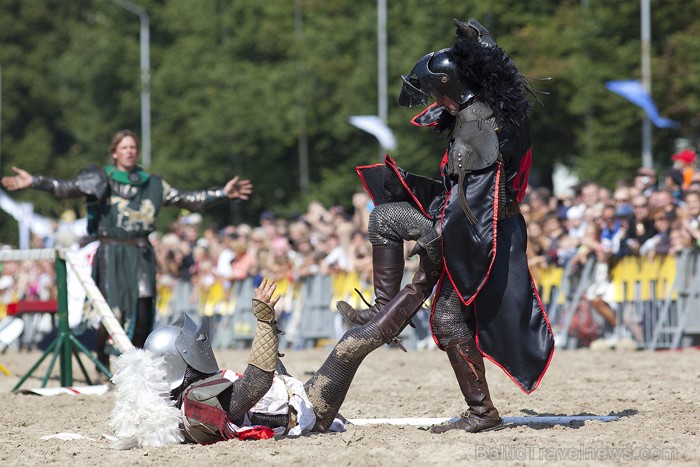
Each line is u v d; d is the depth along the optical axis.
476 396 15.65
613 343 32.81
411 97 15.51
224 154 97.00
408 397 21.05
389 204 15.72
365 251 36.75
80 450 15.07
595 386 21.81
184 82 102.06
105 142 120.56
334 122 85.75
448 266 14.94
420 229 15.47
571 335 33.81
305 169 90.44
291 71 88.81
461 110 15.33
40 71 135.88
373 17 83.38
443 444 14.55
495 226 14.78
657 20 70.81
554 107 72.44
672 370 24.48
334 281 38.03
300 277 39.28
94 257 24.61
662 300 31.80
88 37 121.31
